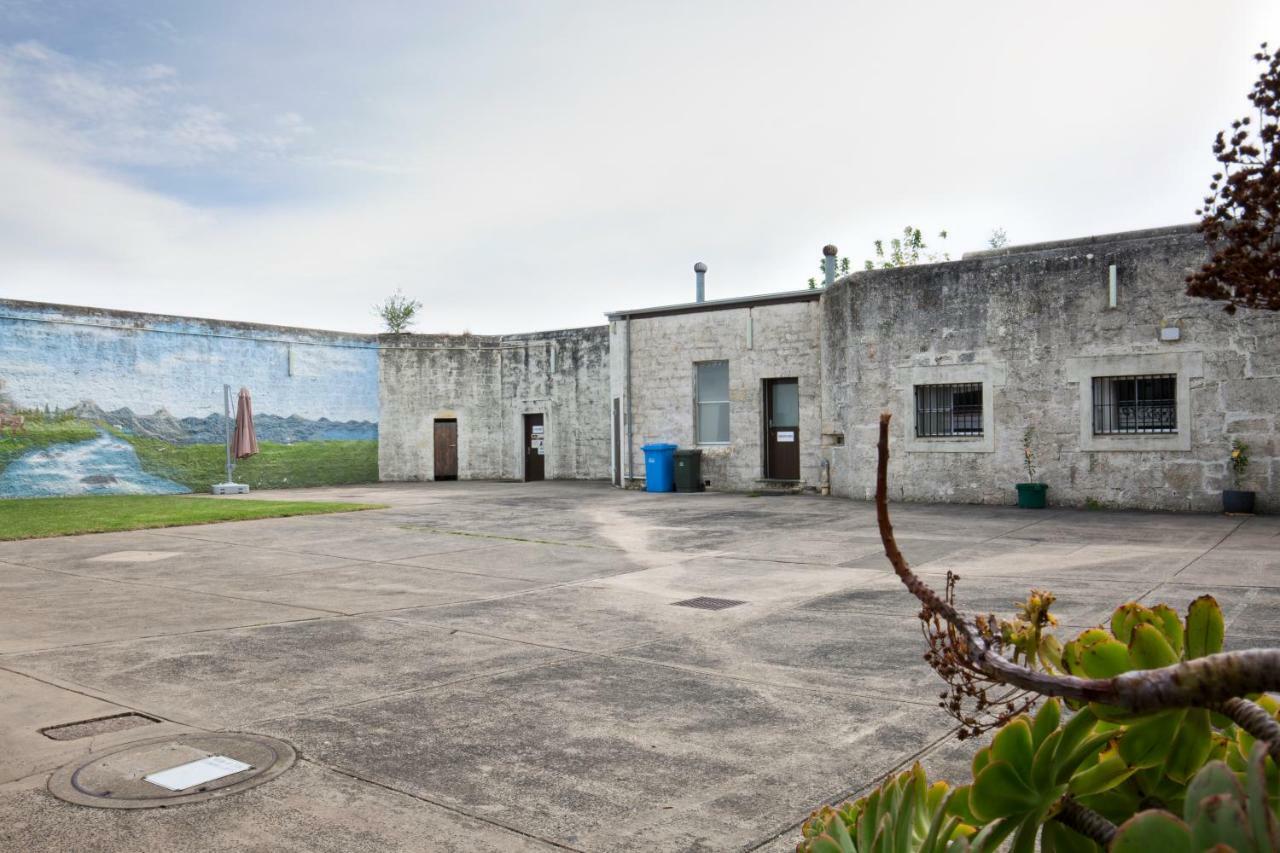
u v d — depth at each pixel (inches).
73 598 335.0
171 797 149.8
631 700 203.8
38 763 165.5
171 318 886.4
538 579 372.2
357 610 310.5
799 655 241.6
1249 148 152.9
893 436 647.8
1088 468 571.2
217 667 234.8
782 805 145.9
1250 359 518.9
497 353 1062.4
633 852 130.5
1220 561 358.6
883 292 652.1
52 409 808.9
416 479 1048.8
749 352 786.2
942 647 45.1
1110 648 50.6
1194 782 38.1
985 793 49.5
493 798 149.6
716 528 530.3
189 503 737.0
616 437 881.5
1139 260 553.0
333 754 170.1
